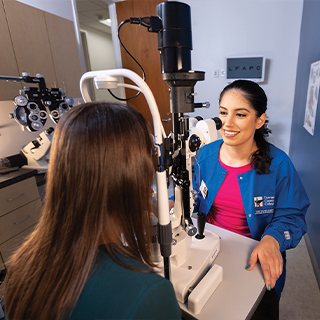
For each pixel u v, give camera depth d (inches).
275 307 26.7
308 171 77.8
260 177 39.5
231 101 36.7
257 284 24.8
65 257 13.5
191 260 26.3
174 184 26.0
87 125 13.7
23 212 75.7
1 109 88.7
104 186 13.7
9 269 16.7
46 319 12.8
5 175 76.0
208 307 22.3
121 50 122.5
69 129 13.9
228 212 43.3
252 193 39.5
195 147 24.1
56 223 14.4
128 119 14.6
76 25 112.3
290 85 108.3
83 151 13.4
